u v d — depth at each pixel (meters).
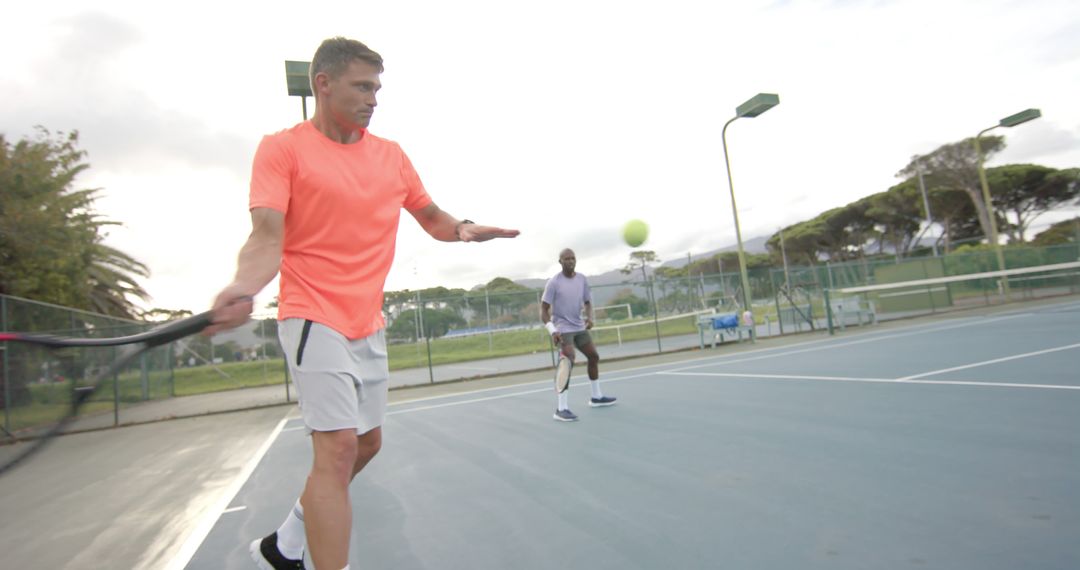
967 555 2.18
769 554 2.34
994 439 3.73
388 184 2.01
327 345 1.77
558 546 2.62
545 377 11.82
